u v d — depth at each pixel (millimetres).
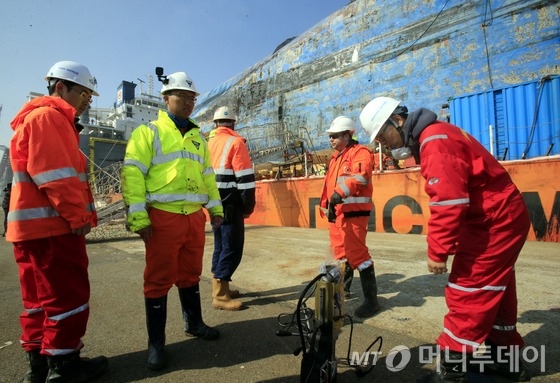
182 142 2564
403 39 16172
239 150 3418
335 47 19234
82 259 2104
